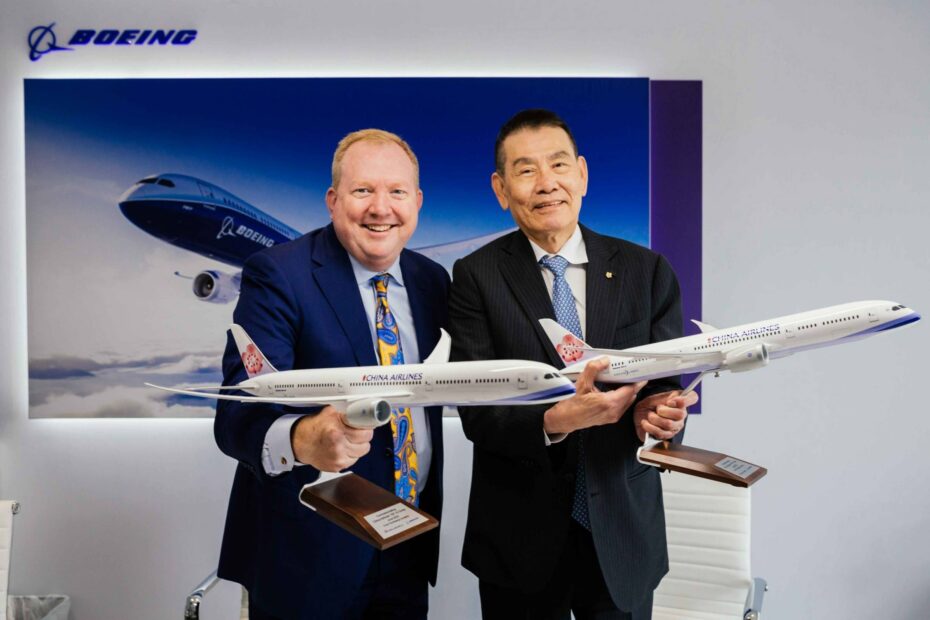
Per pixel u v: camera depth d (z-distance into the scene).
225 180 3.77
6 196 3.80
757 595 2.93
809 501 3.85
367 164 2.64
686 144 3.77
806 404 3.83
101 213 3.77
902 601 3.86
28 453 3.84
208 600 3.88
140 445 3.85
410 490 2.62
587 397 2.36
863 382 3.82
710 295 3.84
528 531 2.56
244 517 2.71
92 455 3.84
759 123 3.80
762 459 3.84
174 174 3.76
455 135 3.74
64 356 3.78
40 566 3.87
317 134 3.75
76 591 3.88
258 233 3.78
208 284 3.79
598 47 3.78
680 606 3.24
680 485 3.26
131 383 3.79
